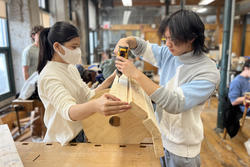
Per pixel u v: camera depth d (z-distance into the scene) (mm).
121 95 728
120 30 8070
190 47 798
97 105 659
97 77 2094
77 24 6301
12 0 2814
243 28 7262
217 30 6965
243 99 2281
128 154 787
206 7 7344
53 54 944
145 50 1081
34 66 2498
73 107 736
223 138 2654
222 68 2795
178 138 908
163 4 7676
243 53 7488
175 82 874
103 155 785
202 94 707
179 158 929
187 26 700
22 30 2922
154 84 696
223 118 2592
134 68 718
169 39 755
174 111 689
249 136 2609
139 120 811
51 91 812
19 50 2984
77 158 769
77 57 944
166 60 992
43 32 949
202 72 759
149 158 762
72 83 980
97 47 7918
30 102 1911
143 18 8797
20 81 3092
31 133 2305
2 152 701
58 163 741
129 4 6457
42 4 4113
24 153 807
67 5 4938
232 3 2604
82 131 1030
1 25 2791
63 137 906
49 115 923
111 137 859
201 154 2285
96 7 8617
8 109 2715
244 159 2199
